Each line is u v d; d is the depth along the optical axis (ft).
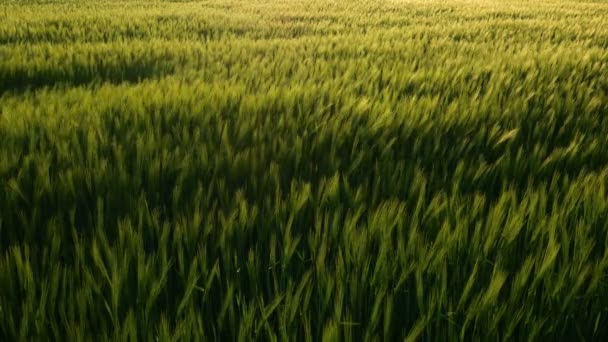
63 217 8.12
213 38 29.78
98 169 8.96
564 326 5.75
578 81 17.75
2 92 16.81
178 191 8.23
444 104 13.92
